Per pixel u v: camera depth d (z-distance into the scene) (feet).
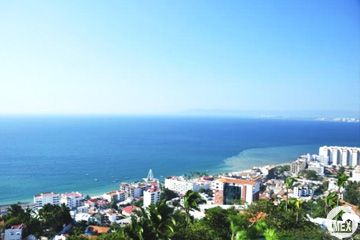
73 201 409.69
